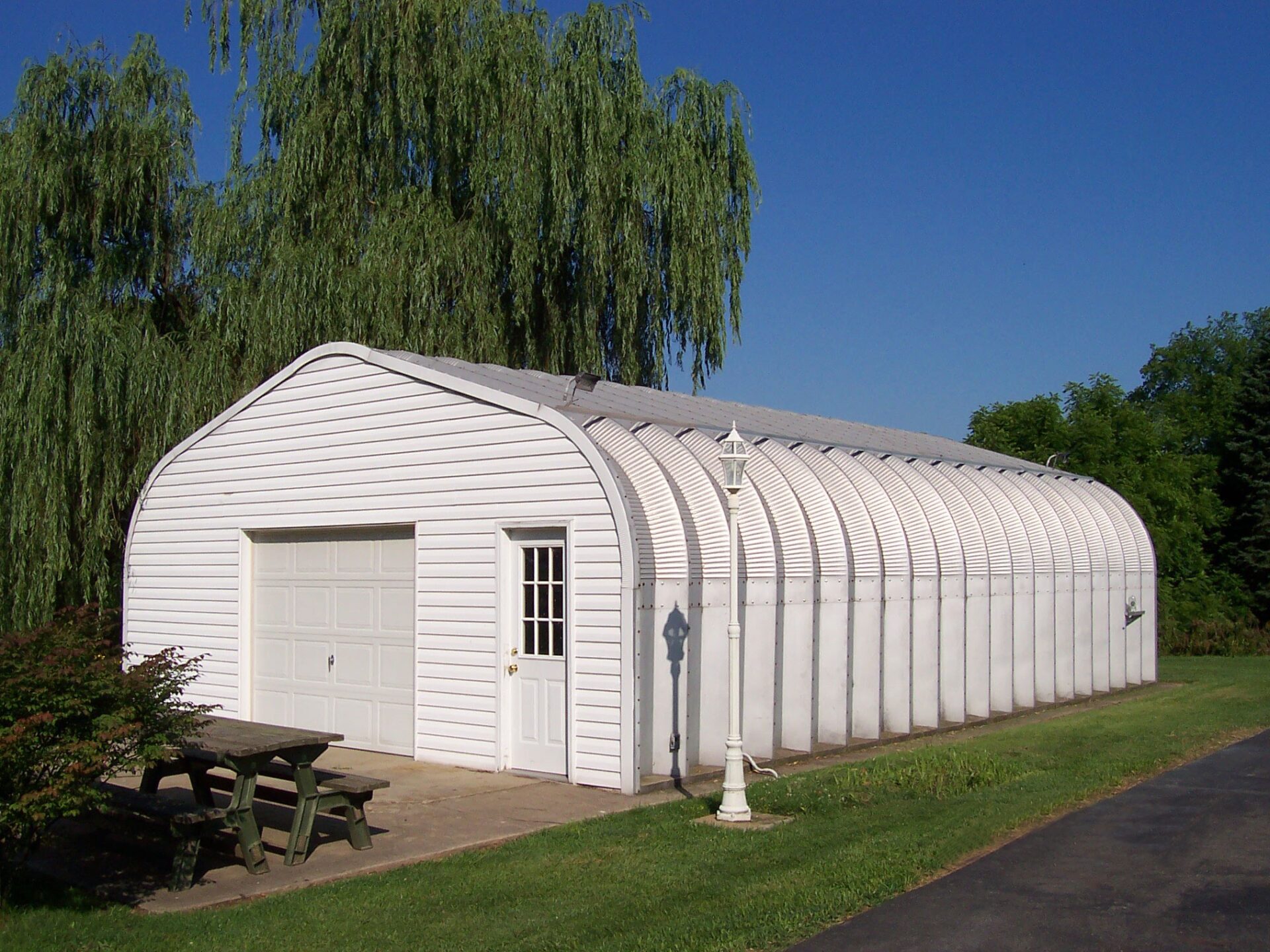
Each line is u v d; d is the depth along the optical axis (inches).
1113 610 748.6
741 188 901.2
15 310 721.6
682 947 234.5
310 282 738.8
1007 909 259.0
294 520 523.2
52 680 249.1
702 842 323.9
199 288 791.1
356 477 498.3
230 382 742.5
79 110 750.5
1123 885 277.9
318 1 835.4
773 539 457.1
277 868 305.3
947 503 603.5
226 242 773.3
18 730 238.8
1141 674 785.6
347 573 507.8
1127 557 776.9
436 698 463.2
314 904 271.0
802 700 463.2
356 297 746.2
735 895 271.3
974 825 335.9
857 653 504.7
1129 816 355.3
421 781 422.6
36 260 732.0
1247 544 1547.7
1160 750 479.5
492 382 486.9
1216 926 246.5
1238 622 1255.5
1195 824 344.8
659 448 455.8
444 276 784.9
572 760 413.1
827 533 495.5
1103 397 1542.8
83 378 677.3
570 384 496.4
